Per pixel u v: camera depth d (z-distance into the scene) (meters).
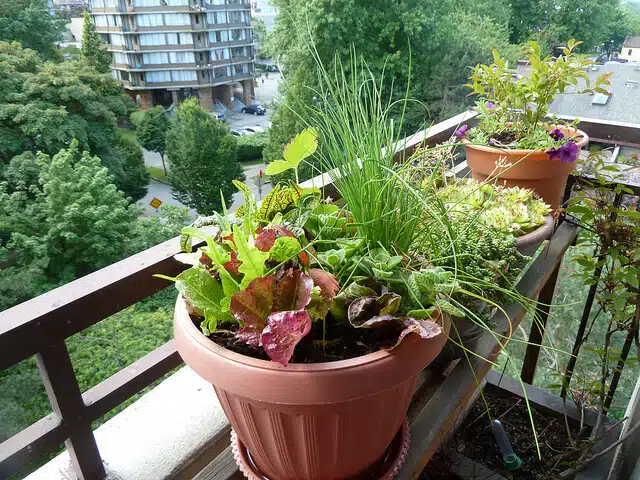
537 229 1.18
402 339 0.57
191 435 1.10
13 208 9.94
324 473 0.67
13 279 9.45
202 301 0.59
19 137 10.48
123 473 1.01
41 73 10.41
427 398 0.99
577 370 2.21
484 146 1.39
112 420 1.14
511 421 1.64
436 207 0.83
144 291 0.87
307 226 0.75
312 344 0.63
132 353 6.33
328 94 0.81
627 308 1.43
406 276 0.66
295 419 0.58
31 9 10.93
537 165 1.35
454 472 1.43
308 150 0.72
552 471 1.45
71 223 9.64
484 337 1.08
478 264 0.92
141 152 11.80
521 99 1.55
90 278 0.82
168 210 10.21
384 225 0.73
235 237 0.55
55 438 0.85
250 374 0.54
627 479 1.34
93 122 10.94
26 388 5.95
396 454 0.77
